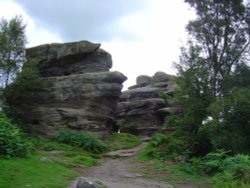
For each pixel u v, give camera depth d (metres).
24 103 33.84
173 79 29.44
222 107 25.34
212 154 23.69
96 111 34.50
